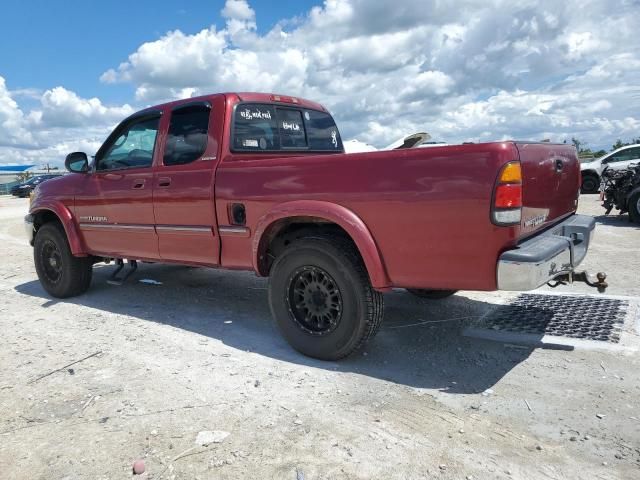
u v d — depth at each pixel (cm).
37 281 729
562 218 424
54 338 468
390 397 336
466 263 329
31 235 635
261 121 494
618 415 305
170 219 485
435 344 425
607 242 871
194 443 286
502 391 340
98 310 556
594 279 424
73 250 581
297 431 296
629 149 1903
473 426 298
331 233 395
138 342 449
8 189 5728
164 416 316
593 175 1934
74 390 356
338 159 371
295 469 260
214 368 388
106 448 284
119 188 527
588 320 459
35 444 290
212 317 518
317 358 400
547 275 331
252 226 424
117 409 327
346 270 372
